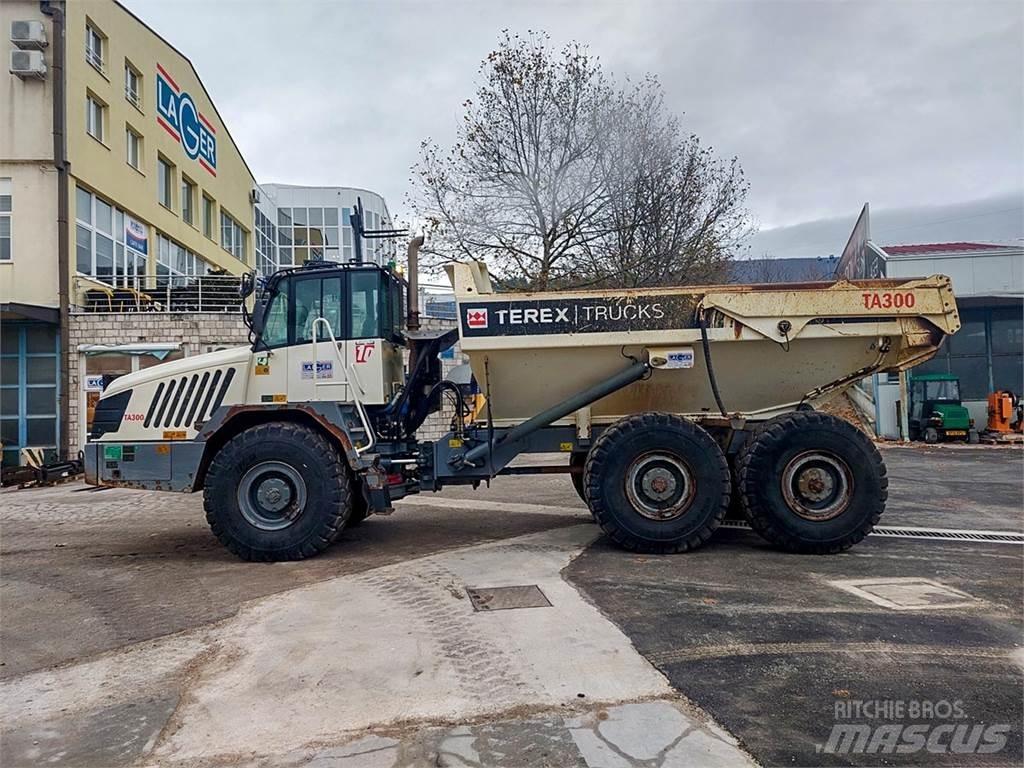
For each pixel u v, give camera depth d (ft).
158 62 65.00
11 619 16.15
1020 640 13.21
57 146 49.49
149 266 63.21
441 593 16.85
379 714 10.64
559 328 21.44
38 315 48.01
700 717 10.30
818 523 20.26
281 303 22.86
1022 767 9.01
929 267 63.46
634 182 57.36
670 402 23.07
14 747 10.06
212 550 23.35
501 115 57.52
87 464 22.53
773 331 21.16
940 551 20.75
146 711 11.11
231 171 85.35
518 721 10.27
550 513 29.14
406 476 22.89
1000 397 61.00
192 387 22.63
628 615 14.82
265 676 12.23
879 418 63.36
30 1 49.57
